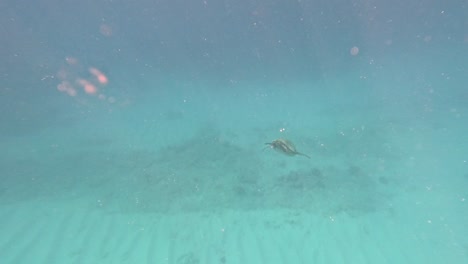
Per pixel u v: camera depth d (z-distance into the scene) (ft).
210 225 21.72
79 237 20.53
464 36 106.01
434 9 190.60
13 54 115.85
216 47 196.54
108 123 50.06
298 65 105.40
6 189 27.40
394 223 21.07
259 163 31.58
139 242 20.01
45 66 100.94
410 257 17.89
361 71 80.89
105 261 18.19
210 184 27.17
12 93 67.51
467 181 25.25
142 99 67.62
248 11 274.16
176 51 191.62
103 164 33.14
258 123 48.32
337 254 18.40
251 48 172.24
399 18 195.11
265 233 20.68
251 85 79.82
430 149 32.42
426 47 99.14
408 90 57.52
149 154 35.60
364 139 37.35
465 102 45.91
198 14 323.16
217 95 70.64
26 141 41.47
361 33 174.09
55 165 33.19
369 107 50.90
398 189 25.58
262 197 25.07
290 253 18.66
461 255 17.62
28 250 19.04
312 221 21.74
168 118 52.34
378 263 17.56
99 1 299.38
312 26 245.04
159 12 334.65
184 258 18.45
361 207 23.13
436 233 19.72
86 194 26.45
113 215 23.15
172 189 26.48
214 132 43.21
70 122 50.52
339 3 223.30
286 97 65.51
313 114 51.19
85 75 88.79
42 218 22.79
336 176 28.25
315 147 35.94
